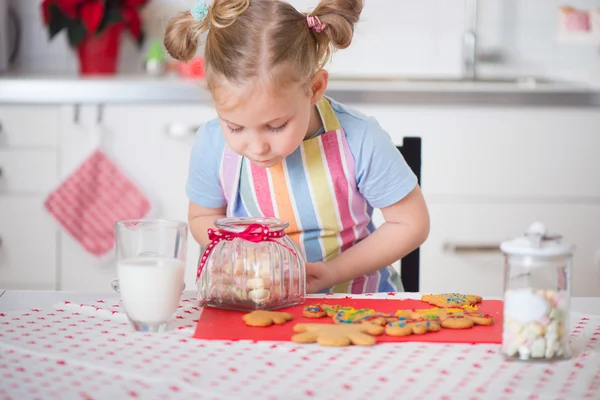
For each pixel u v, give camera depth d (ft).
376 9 9.61
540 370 2.79
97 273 8.25
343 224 4.62
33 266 8.23
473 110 8.02
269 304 3.51
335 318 3.34
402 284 4.94
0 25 9.14
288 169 4.47
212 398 2.51
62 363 2.81
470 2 9.46
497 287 8.20
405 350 3.00
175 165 8.11
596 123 8.08
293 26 3.85
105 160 8.08
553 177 8.13
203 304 3.62
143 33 9.59
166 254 3.23
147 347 3.00
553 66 9.60
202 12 3.95
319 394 2.55
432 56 9.66
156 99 8.03
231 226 3.63
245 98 3.70
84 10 8.85
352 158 4.44
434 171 8.09
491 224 8.15
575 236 8.18
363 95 7.95
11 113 8.06
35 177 8.13
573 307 3.69
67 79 8.06
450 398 2.53
